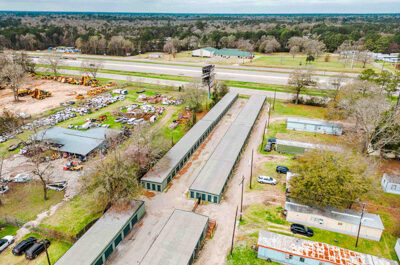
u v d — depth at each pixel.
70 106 103.44
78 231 44.56
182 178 59.84
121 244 42.19
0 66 134.88
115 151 53.72
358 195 44.00
